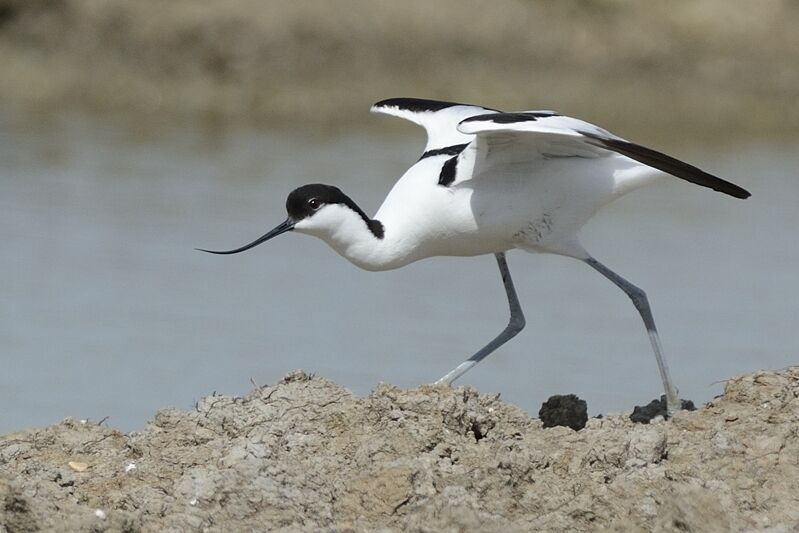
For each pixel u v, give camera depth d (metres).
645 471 7.88
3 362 13.47
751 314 14.91
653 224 18.53
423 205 9.58
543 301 15.73
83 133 23.41
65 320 14.58
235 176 20.33
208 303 15.21
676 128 26.14
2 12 26.58
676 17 28.42
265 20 26.72
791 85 27.94
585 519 7.59
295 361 13.52
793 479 7.97
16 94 25.77
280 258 17.11
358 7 27.22
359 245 9.64
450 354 13.85
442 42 27.33
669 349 14.01
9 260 16.45
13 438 8.98
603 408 12.45
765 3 28.88
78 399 12.55
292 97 26.30
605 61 27.81
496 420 8.81
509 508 7.79
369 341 14.12
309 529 7.31
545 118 9.02
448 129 10.40
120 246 16.94
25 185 19.58
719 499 7.56
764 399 8.88
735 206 19.42
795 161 23.03
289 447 8.46
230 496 7.62
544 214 9.48
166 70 26.44
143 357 13.62
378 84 26.84
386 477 7.75
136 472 8.34
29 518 7.38
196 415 8.90
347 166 21.16
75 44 26.55
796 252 17.11
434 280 16.62
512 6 27.83
